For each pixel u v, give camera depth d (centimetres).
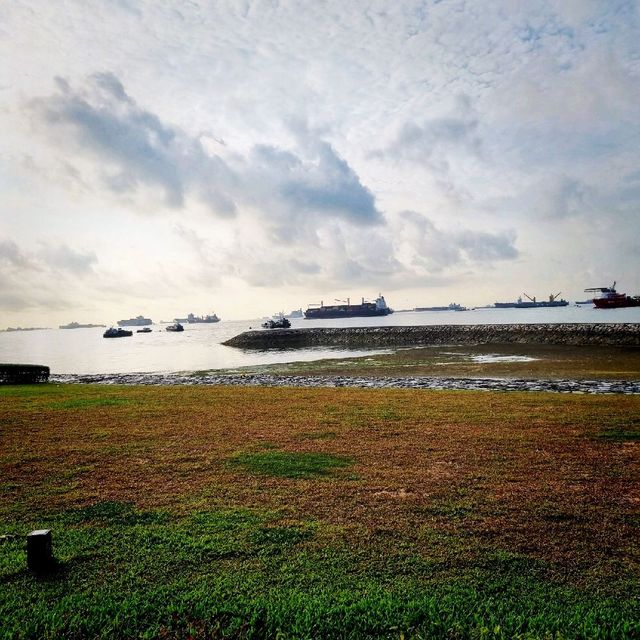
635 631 420
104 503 734
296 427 1259
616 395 1811
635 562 538
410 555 558
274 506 712
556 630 422
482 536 603
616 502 708
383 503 716
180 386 2431
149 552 571
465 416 1369
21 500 751
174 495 764
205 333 16425
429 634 423
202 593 485
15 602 472
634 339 5078
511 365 3497
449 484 795
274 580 509
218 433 1202
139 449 1049
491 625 431
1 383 2627
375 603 462
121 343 10950
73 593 488
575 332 5703
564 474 838
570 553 558
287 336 8331
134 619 448
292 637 420
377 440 1101
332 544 587
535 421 1282
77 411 1553
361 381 2664
